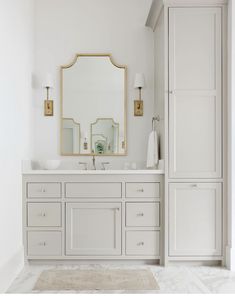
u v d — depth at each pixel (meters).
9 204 3.03
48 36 4.06
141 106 4.07
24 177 3.47
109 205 3.47
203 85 3.45
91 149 4.05
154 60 4.04
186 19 3.44
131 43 4.08
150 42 4.08
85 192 3.47
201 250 3.45
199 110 3.45
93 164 4.02
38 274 3.22
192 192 3.45
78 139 4.05
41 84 4.04
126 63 4.07
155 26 3.96
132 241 3.48
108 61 4.06
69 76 4.06
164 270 3.34
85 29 4.07
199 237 3.45
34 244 3.47
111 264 3.51
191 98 3.45
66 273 3.23
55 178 3.47
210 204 3.46
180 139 3.45
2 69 2.84
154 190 3.47
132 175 3.47
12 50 3.15
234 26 3.36
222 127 3.45
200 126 3.45
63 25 4.07
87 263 3.51
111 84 4.06
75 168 4.05
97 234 3.48
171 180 3.45
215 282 3.02
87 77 4.06
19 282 3.03
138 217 3.47
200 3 3.42
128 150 4.07
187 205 3.45
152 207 3.47
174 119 3.44
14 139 3.20
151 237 3.48
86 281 3.02
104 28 4.08
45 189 3.47
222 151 3.45
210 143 3.45
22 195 3.47
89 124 4.06
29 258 3.46
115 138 4.06
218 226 3.45
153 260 3.54
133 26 4.09
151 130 4.07
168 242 3.45
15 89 3.24
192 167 3.45
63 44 4.07
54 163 3.82
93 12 4.08
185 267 3.43
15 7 3.25
